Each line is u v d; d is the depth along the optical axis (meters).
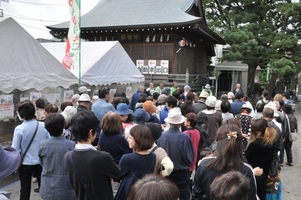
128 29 15.57
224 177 1.57
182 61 16.38
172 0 18.47
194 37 18.39
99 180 2.36
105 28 15.84
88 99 5.44
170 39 15.45
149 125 3.07
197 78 16.88
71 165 2.38
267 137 3.29
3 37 5.00
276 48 19.08
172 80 15.31
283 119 6.42
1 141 5.12
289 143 6.93
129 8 18.53
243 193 1.48
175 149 3.46
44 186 3.00
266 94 9.13
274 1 20.19
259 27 19.50
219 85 19.44
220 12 23.56
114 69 9.03
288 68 17.12
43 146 3.03
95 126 2.51
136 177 2.64
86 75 7.66
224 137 2.34
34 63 5.68
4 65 5.02
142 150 2.71
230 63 19.12
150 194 1.18
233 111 6.94
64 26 18.03
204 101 6.50
